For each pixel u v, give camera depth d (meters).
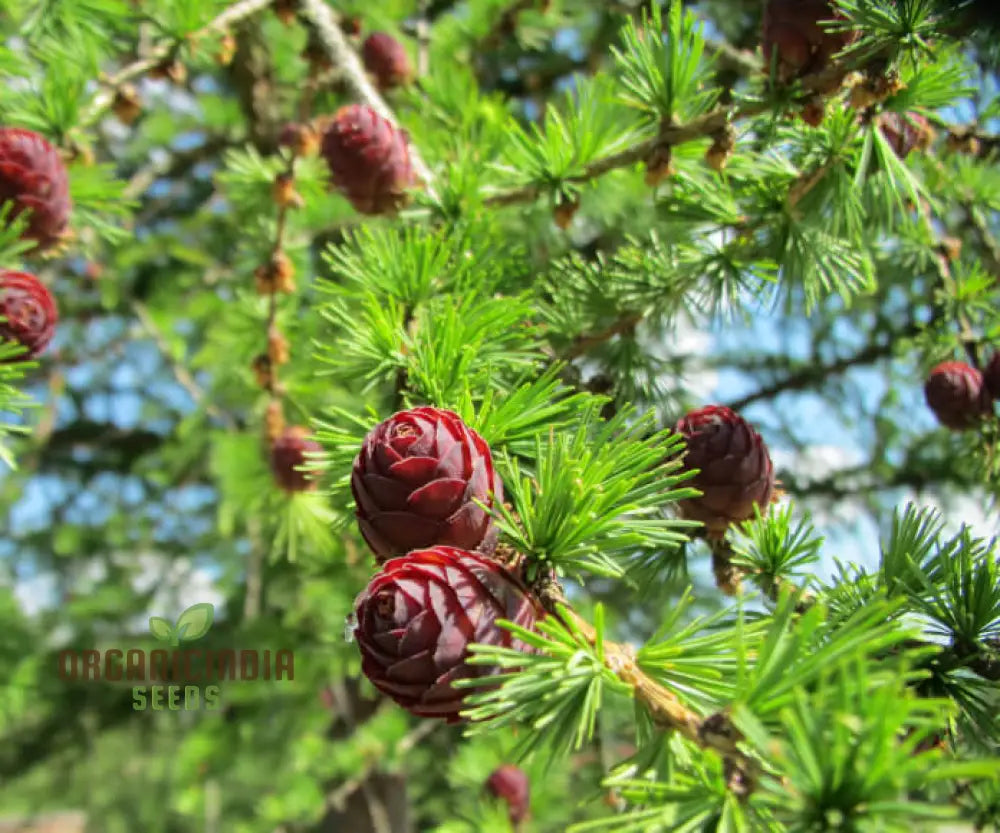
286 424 0.32
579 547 0.12
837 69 0.16
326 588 0.42
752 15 0.47
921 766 0.08
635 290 0.22
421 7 0.46
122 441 0.76
